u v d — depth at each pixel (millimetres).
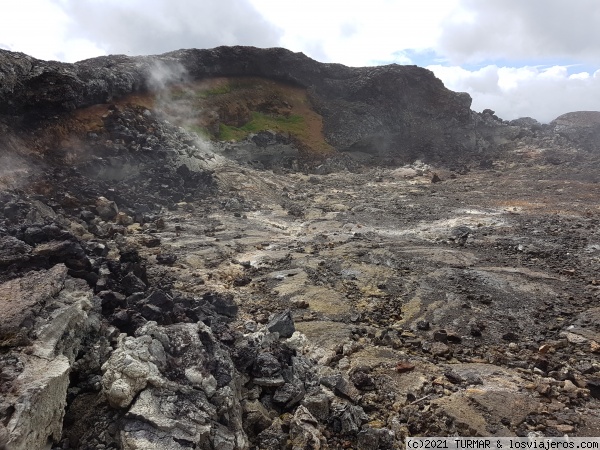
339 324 11438
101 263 10141
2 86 20516
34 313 6656
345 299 13156
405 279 14664
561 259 16234
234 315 11383
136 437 5590
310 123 43719
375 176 36375
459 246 18250
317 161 39625
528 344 10633
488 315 12203
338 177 36000
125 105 29328
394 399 8133
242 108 39938
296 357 8859
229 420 6496
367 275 15023
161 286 11547
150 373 6219
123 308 8523
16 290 7270
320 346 10156
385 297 13344
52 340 6297
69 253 8922
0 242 8969
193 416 6035
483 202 25859
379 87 46594
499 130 48438
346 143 42969
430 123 47188
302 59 46312
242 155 35438
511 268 15484
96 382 6527
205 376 6582
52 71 23219
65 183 20562
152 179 24766
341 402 7891
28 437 4988
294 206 26344
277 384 7660
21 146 21062
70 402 6297
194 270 14961
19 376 5461
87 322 7242
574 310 12398
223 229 20422
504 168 36688
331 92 47125
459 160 41156
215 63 40281
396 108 47000
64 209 18844
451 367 9398
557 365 9562
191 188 26016
